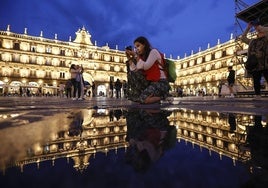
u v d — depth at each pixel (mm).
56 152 845
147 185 474
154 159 736
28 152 832
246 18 15758
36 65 51406
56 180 513
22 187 458
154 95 4531
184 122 2055
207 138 1230
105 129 1558
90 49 59344
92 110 3453
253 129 1602
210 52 58969
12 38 49406
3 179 520
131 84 4957
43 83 52188
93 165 658
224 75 53594
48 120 2027
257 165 658
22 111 3270
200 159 736
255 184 484
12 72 48906
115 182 498
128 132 1424
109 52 62188
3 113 2854
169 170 603
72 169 612
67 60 55906
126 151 872
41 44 53125
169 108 3873
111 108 3918
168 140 1136
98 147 958
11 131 1335
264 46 6367
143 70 4691
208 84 59344
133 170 602
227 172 583
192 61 66875
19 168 621
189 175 553
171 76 4988
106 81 60938
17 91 47969
